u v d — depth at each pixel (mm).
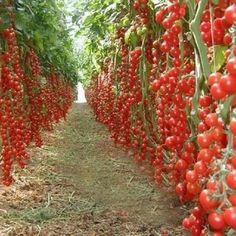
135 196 2760
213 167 739
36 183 2955
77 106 11734
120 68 2785
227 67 686
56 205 2506
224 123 772
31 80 3098
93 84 7953
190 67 1283
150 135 2152
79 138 5520
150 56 2086
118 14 2537
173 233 2119
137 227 2205
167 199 2641
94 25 3148
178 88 1187
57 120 5680
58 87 5918
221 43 956
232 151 680
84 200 2635
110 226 2219
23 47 2857
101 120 5656
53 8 2939
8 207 2420
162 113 1390
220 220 663
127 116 2459
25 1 2326
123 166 3703
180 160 1084
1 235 2041
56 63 5004
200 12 982
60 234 2098
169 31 1235
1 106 1990
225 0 946
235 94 743
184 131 1185
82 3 3234
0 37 2119
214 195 669
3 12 2066
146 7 1998
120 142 2734
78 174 3439
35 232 2105
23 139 2406
